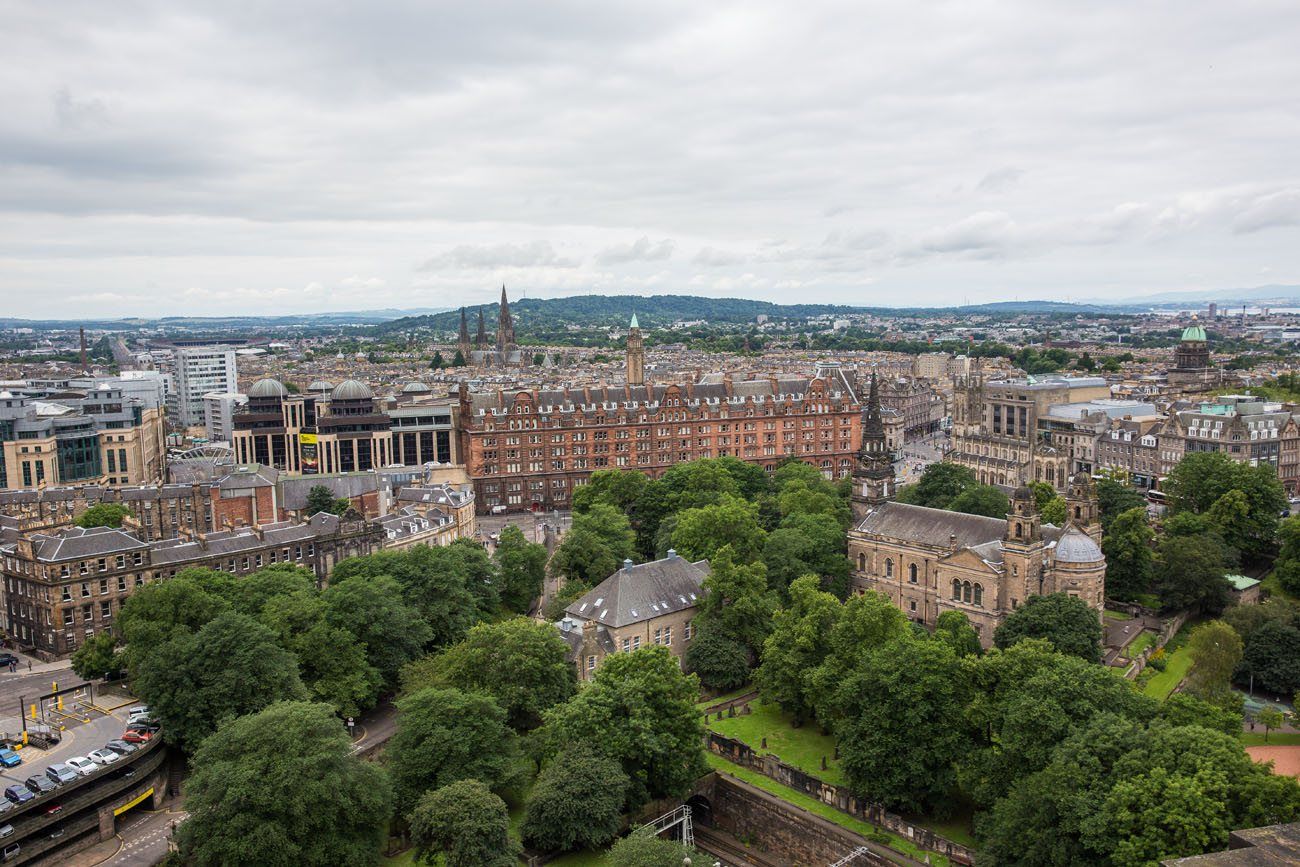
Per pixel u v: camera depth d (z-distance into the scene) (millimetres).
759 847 137500
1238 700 143000
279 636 150000
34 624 183625
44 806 120500
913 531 195625
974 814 125500
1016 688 125625
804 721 159500
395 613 161750
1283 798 96188
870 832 127375
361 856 112688
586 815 120125
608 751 126438
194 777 112375
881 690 131750
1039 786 106625
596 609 173625
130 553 187375
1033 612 158125
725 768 146875
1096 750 108250
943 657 132250
